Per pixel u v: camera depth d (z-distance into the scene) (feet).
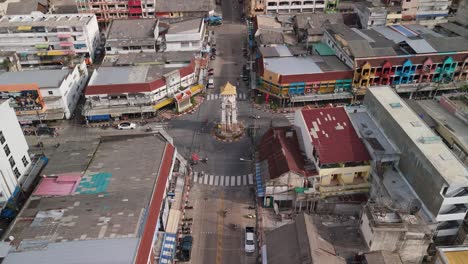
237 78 456.86
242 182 312.91
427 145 256.32
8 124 278.05
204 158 337.11
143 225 230.89
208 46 501.97
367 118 320.70
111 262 206.08
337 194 275.18
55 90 364.58
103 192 258.78
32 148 346.74
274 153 297.33
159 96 387.34
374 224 215.92
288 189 277.44
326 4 591.78
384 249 222.69
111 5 568.00
